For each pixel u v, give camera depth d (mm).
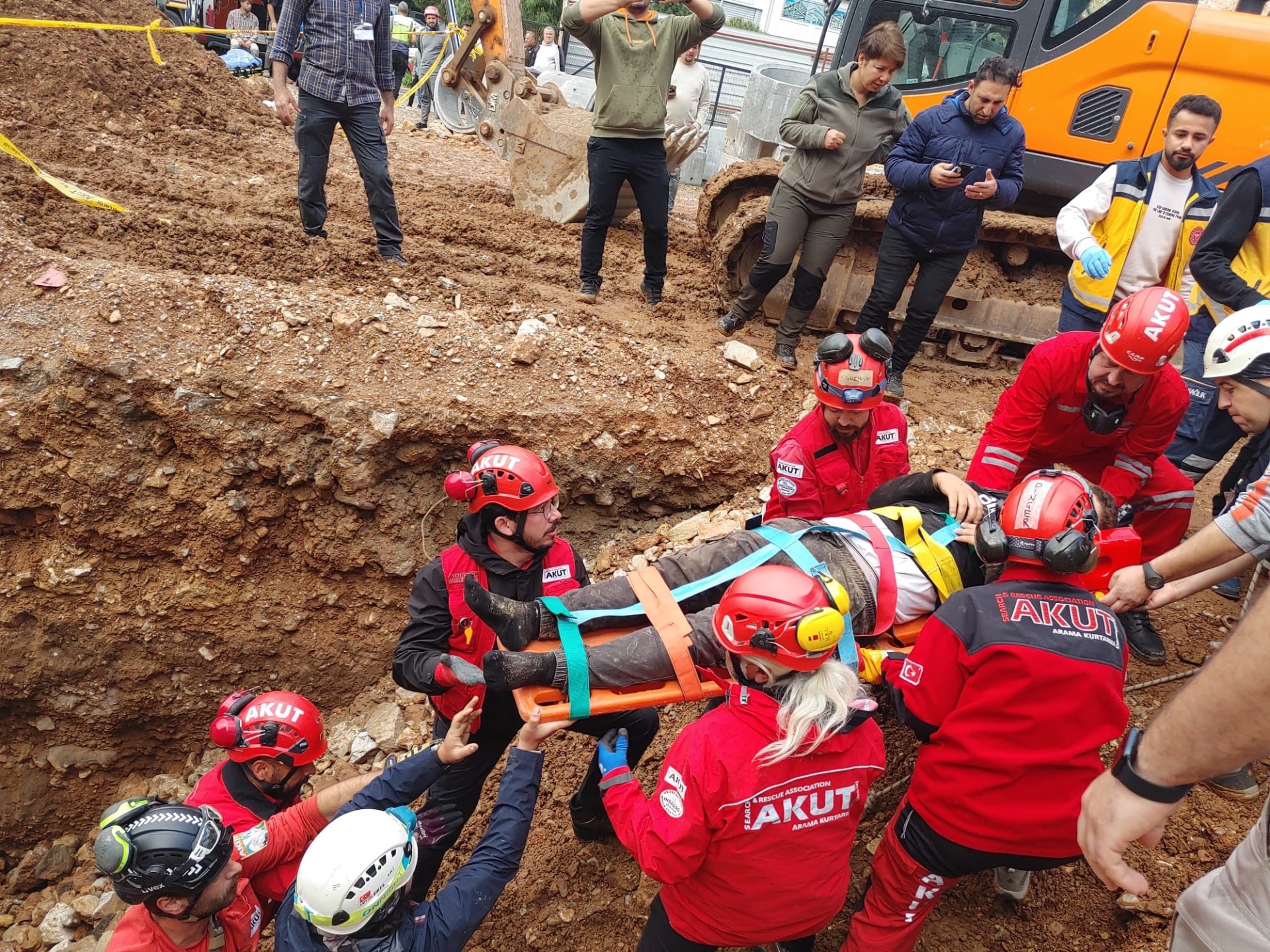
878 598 2738
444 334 5352
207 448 5012
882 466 3469
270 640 5352
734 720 2277
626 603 2820
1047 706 2305
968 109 4777
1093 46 5758
